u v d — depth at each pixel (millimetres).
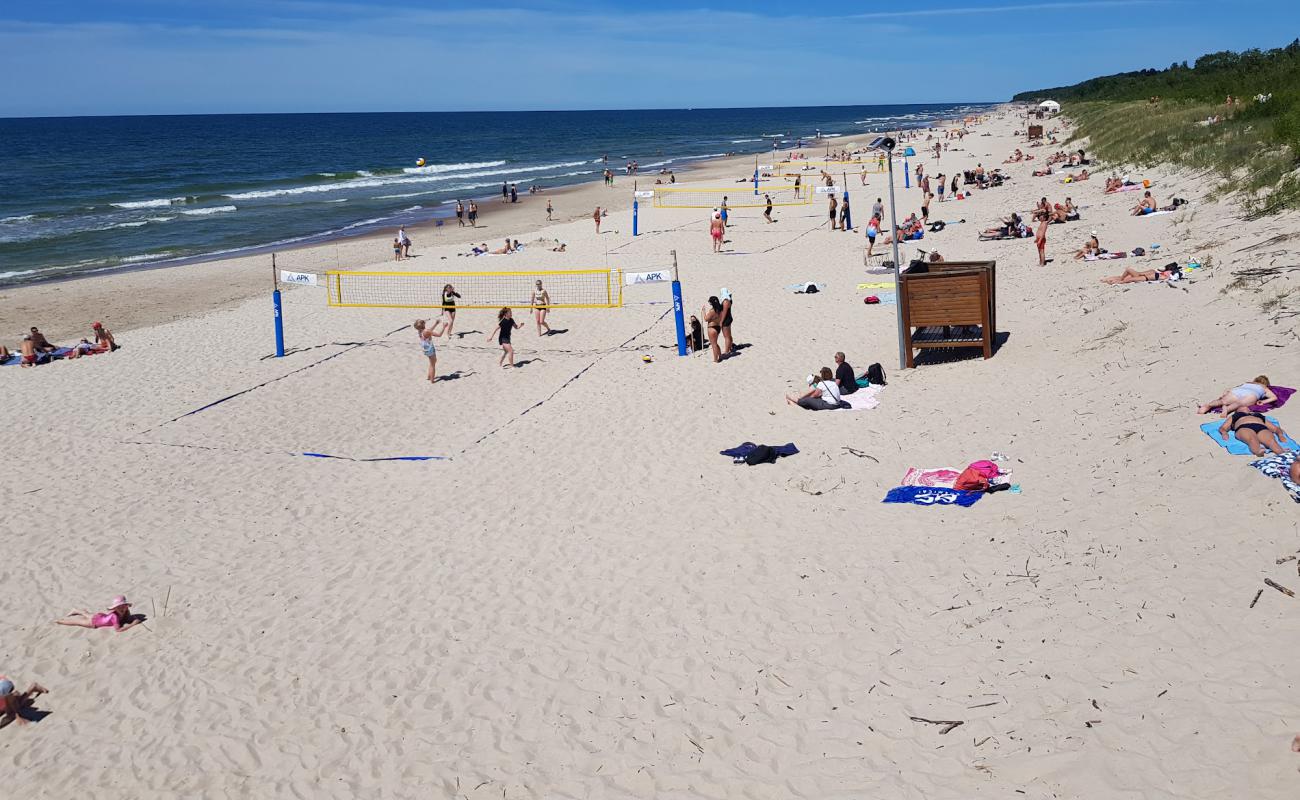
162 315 23594
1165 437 8836
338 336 19297
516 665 7457
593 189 57000
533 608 8273
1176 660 5902
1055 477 8977
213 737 6949
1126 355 11875
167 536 10328
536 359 16938
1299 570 6316
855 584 7914
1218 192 21406
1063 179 33500
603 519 9891
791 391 13438
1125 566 7066
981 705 6020
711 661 7180
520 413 13789
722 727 6402
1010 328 14953
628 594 8328
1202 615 6238
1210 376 9977
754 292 20875
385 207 50688
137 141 128875
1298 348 9875
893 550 8359
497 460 11906
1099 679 5938
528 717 6809
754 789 5754
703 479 10625
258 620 8477
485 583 8789
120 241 38344
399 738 6734
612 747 6379
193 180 69188
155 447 13172
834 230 29688
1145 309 13648
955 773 5484
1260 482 7398
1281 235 15141
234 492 11461
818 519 9234
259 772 6531
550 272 20594
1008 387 11969
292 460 12469
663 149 103375
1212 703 5461
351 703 7184
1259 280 12930
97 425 14242
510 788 6102
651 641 7562
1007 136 75000
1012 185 36156
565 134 150000
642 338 17797
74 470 12430
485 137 141375
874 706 6289
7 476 12305
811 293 20219
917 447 10594
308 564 9469
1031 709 5840
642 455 11594
